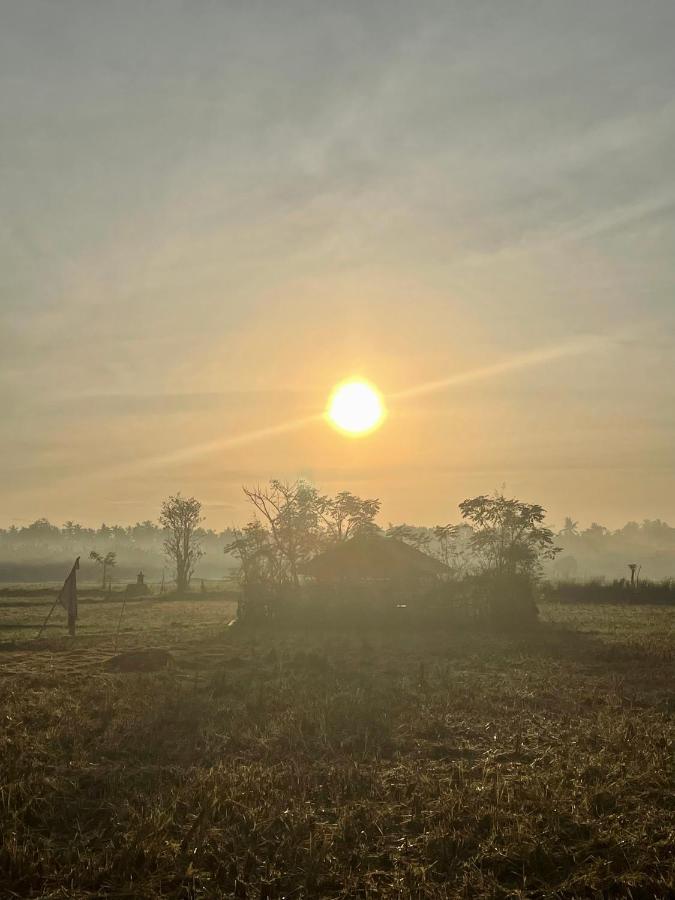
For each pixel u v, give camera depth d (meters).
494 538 37.69
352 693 17.16
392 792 10.17
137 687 17.75
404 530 43.47
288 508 40.12
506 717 14.89
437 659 23.83
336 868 7.91
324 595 36.44
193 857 8.00
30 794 9.84
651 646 25.83
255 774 10.79
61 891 7.34
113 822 9.05
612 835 8.54
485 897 7.29
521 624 34.44
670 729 13.51
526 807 9.56
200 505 79.44
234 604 57.22
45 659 23.67
